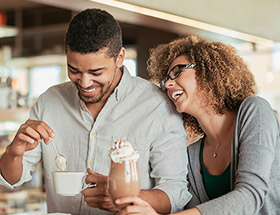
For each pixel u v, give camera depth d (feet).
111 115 6.69
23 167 6.63
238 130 6.21
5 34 16.62
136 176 4.98
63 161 6.29
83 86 5.90
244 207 5.42
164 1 10.96
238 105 6.54
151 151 6.72
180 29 12.94
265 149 5.82
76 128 6.83
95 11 5.95
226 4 12.98
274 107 19.75
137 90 6.85
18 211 11.94
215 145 6.74
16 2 15.26
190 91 6.47
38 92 19.40
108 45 5.80
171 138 6.70
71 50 5.74
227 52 6.67
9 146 6.29
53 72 19.40
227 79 6.40
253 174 5.66
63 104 6.93
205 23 12.29
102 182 5.62
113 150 5.01
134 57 16.34
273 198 6.15
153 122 6.69
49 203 7.04
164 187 6.32
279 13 15.08
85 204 6.73
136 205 4.92
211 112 6.56
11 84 12.66
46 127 6.14
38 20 16.31
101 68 5.81
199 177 6.82
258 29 14.21
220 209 5.36
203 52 6.53
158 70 7.14
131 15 11.08
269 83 19.54
